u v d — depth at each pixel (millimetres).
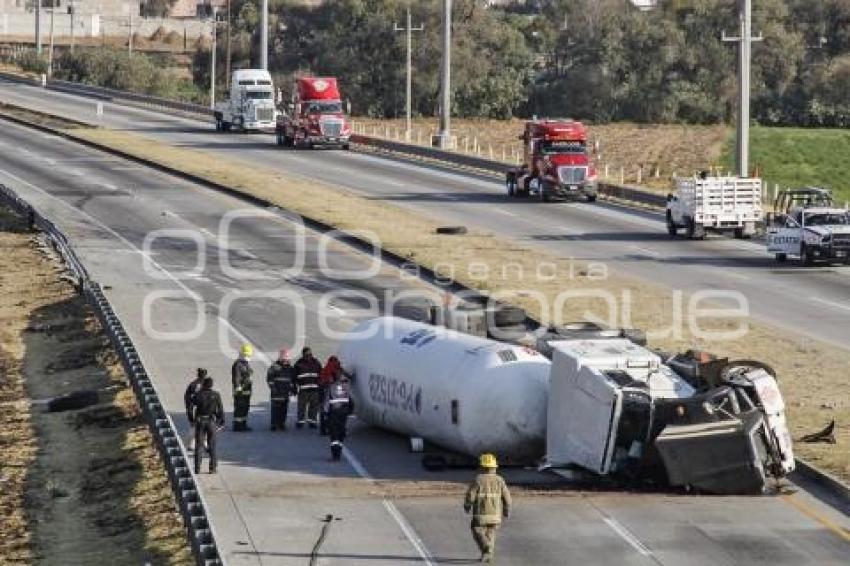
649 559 65812
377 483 78375
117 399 100375
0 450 91125
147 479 81438
